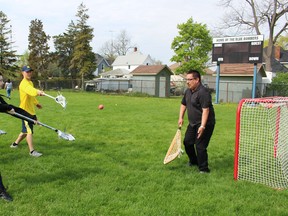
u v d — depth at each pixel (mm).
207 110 5430
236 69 31031
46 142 7965
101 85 42781
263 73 32219
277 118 6852
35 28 52844
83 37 48438
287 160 6625
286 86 32375
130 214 4008
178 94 40625
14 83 49219
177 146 6016
